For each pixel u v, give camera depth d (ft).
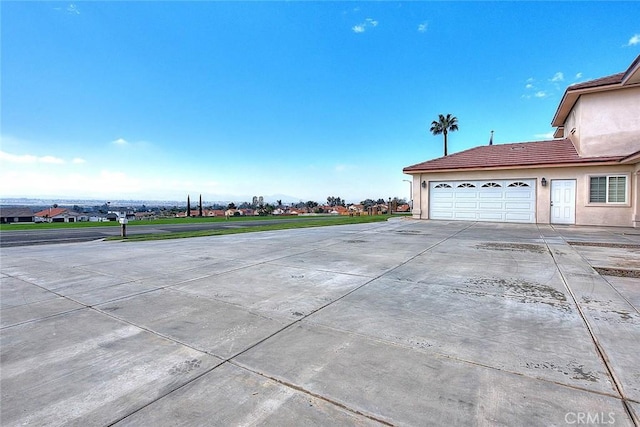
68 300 13.78
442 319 10.95
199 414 6.22
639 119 43.62
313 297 13.60
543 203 47.80
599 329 9.86
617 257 21.57
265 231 44.60
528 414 5.99
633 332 9.60
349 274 17.62
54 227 61.57
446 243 28.91
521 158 50.67
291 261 21.54
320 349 8.91
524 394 6.63
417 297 13.42
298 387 7.08
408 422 5.85
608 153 45.06
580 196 45.50
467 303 12.55
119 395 6.91
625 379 7.09
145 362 8.35
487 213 51.96
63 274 18.75
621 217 43.09
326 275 17.46
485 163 51.98
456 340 9.31
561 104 51.26
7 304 13.33
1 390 7.16
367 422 5.89
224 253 25.40
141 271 19.22
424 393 6.76
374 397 6.66
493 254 23.09
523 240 30.45
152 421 6.03
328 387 7.07
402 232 38.91
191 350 8.99
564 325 10.22
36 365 8.27
